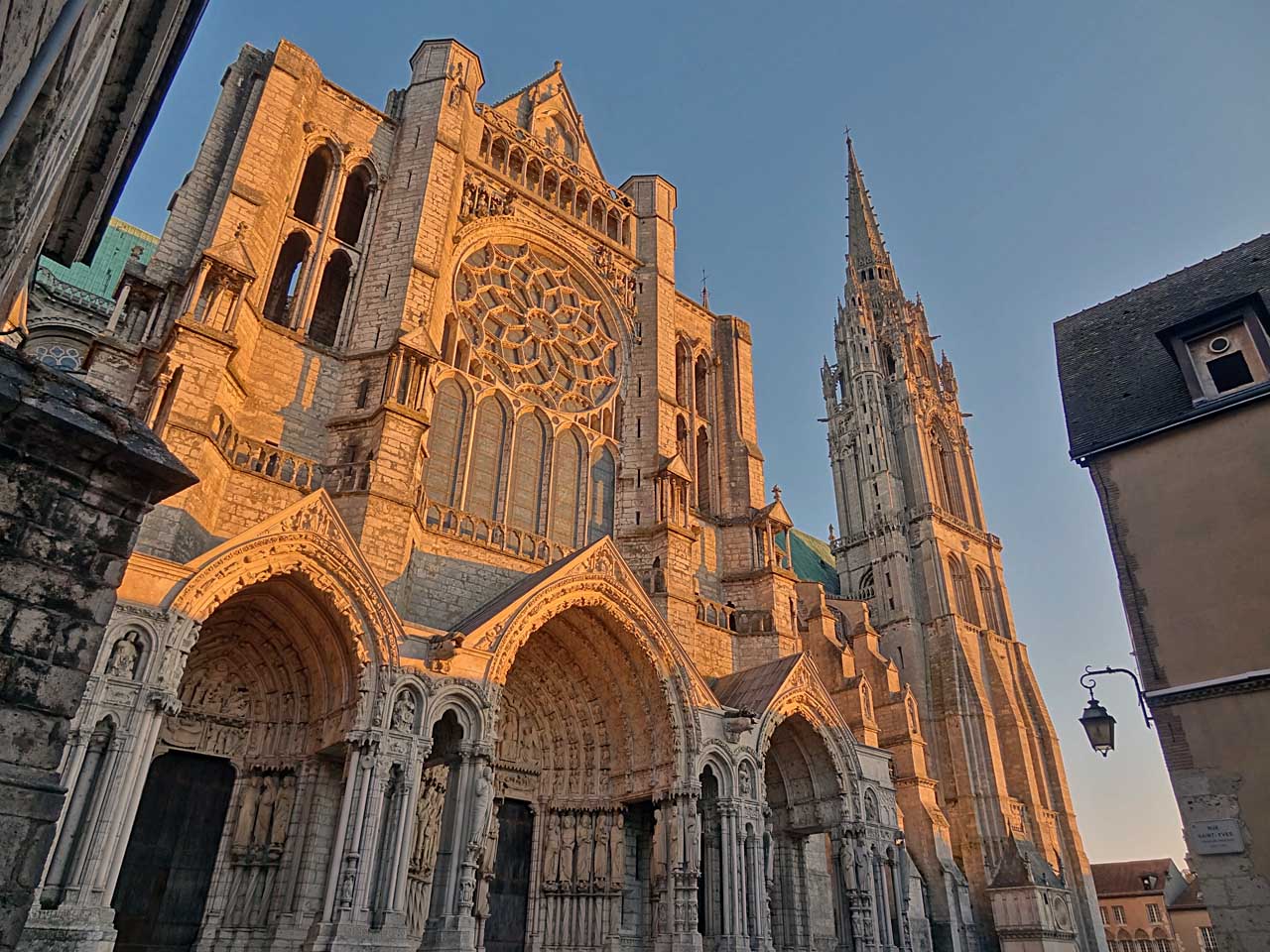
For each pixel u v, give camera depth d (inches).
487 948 1307.8
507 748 1444.4
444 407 1684.3
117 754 861.8
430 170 1797.5
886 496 3971.5
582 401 1968.5
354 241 1827.0
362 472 1346.0
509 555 1588.3
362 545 1258.0
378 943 959.0
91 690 868.0
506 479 1716.3
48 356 1740.9
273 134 1599.4
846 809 1520.7
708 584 2006.6
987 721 3309.5
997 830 3070.9
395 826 1027.3
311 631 1157.1
